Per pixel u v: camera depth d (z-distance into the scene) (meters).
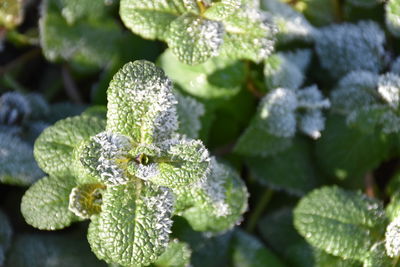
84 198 0.32
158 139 0.32
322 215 0.35
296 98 0.36
